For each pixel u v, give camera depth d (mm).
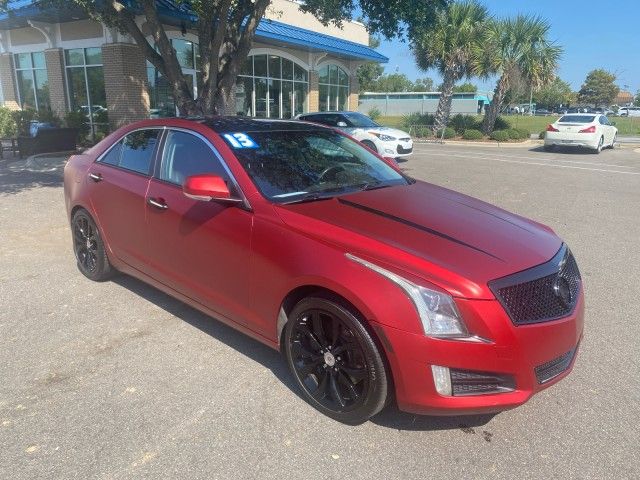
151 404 3152
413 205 3521
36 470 2602
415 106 62219
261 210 3297
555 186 11492
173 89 10594
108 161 4715
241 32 12242
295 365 3189
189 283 3834
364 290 2703
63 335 4012
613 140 22219
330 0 11891
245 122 4215
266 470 2631
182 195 3820
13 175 11727
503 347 2592
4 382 3377
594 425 3029
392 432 2941
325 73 27234
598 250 6520
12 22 17875
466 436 2918
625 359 3791
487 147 23312
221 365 3607
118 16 10273
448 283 2613
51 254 5957
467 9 25547
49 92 19203
